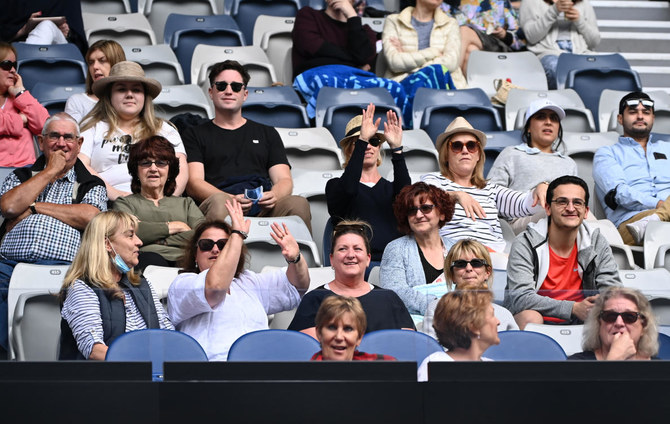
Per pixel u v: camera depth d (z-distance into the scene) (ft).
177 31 95.71
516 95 89.30
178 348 42.19
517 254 56.13
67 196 60.85
